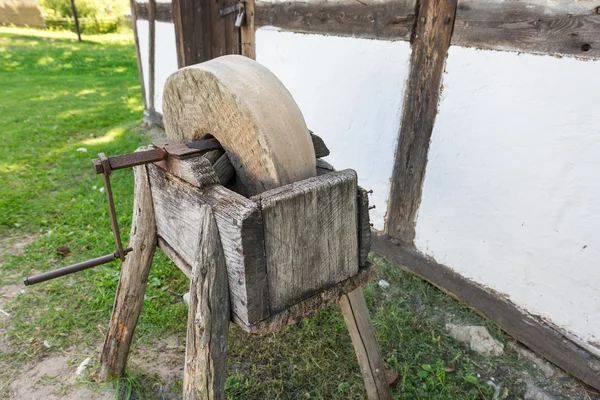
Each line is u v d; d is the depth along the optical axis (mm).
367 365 1726
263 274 1142
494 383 1981
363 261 1438
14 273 2691
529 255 2059
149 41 5512
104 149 4949
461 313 2408
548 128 1857
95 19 17969
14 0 17000
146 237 1699
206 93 1399
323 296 1326
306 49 3133
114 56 12664
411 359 2113
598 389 1896
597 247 1791
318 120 3199
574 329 1954
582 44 1679
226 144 1421
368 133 2812
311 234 1225
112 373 1922
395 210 2762
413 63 2398
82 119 6254
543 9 1775
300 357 2107
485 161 2154
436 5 2189
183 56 4777
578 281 1889
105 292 2533
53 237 3090
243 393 1897
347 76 2846
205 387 1146
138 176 1635
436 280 2594
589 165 1751
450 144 2303
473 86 2121
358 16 2648
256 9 3564
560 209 1887
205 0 4285
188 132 1618
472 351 2170
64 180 4141
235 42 4008
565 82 1760
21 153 4809
